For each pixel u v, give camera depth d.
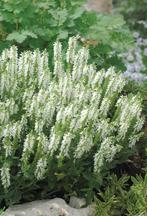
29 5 2.04
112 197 1.50
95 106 1.53
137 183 1.56
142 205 1.47
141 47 3.12
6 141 1.44
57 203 1.50
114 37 2.23
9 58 1.76
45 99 1.54
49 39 2.05
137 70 2.67
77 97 1.60
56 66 1.72
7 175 1.44
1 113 1.49
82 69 1.71
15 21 2.06
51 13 2.08
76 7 2.21
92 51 2.14
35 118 1.53
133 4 3.81
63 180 1.56
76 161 1.53
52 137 1.45
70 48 1.74
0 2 2.06
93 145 1.53
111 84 1.64
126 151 1.63
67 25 2.09
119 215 1.54
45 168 1.52
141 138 1.83
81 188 1.60
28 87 1.67
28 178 1.49
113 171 1.76
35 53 1.67
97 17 2.27
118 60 2.18
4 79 1.61
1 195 1.51
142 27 3.62
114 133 1.63
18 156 1.54
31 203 1.52
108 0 3.54
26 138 1.47
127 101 1.60
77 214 1.48
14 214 1.45
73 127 1.51
